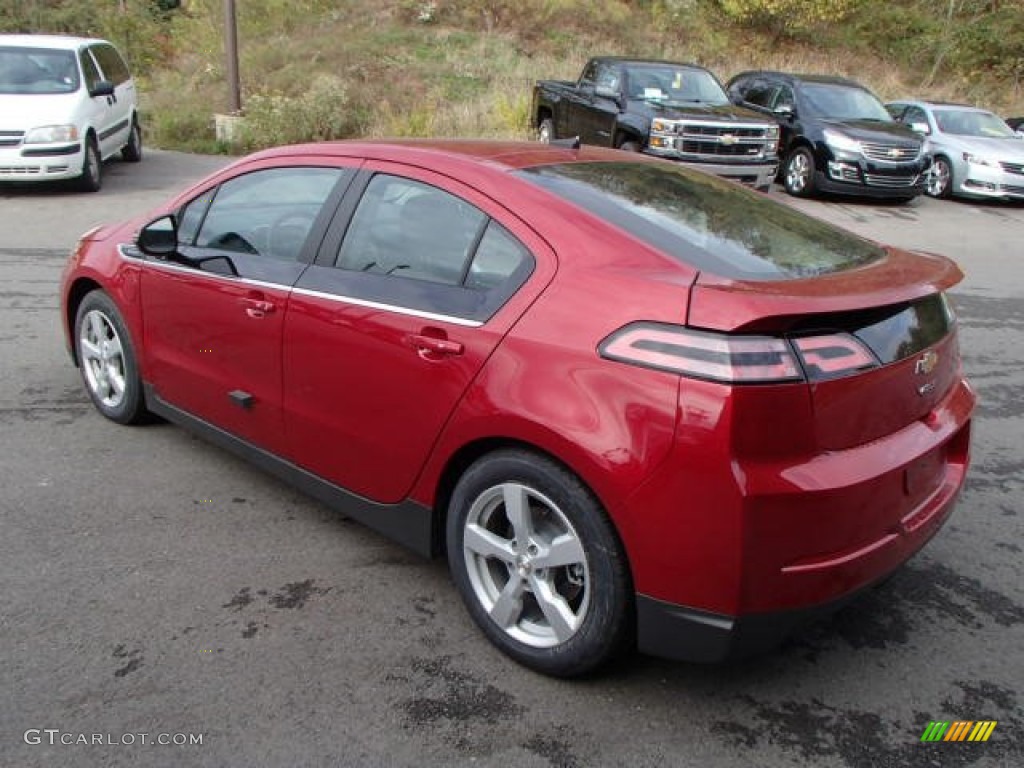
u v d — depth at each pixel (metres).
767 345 2.42
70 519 3.88
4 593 3.31
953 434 3.02
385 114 17.14
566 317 2.73
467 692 2.85
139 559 3.58
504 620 2.99
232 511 4.01
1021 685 2.99
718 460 2.39
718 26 26.56
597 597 2.70
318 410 3.51
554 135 15.60
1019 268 10.23
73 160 11.70
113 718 2.69
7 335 6.43
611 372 2.57
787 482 2.43
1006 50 27.72
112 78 13.95
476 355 2.89
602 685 2.91
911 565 3.76
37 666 2.91
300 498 4.16
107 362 4.85
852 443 2.62
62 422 4.94
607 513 2.63
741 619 2.50
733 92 17.06
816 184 14.48
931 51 27.81
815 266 2.95
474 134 16.47
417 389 3.08
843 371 2.53
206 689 2.83
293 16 22.89
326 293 3.43
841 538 2.57
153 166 14.91
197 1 25.50
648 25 25.36
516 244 2.97
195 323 4.08
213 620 3.19
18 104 11.59
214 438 4.19
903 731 2.75
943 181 15.62
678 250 2.81
